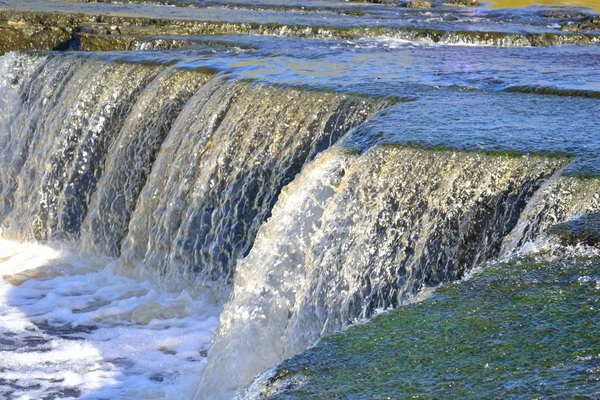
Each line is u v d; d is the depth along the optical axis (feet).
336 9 71.05
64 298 36.91
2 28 57.72
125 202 41.19
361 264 26.81
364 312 26.58
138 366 31.24
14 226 45.09
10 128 47.62
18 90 47.60
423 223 26.35
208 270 36.09
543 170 25.35
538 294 17.04
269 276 27.68
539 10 78.13
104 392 29.27
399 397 13.76
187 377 30.19
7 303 36.50
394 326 16.25
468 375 14.28
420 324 16.22
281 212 28.22
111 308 35.96
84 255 41.91
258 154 35.68
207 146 37.17
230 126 36.60
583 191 23.07
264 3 73.15
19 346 32.58
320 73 41.37
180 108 40.81
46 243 43.37
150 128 40.98
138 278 38.45
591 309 16.24
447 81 40.16
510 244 23.30
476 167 26.11
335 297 26.86
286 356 26.81
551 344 15.05
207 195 36.37
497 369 14.38
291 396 14.10
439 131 28.73
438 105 33.30
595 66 47.75
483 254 25.52
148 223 38.68
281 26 58.65
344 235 27.22
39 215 43.83
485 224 25.68
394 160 27.14
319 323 26.86
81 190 43.29
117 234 41.27
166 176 38.42
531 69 45.55
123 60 44.47
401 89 36.55
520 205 25.30
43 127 45.65
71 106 44.27
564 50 55.88
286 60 46.32
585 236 19.51
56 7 64.34
